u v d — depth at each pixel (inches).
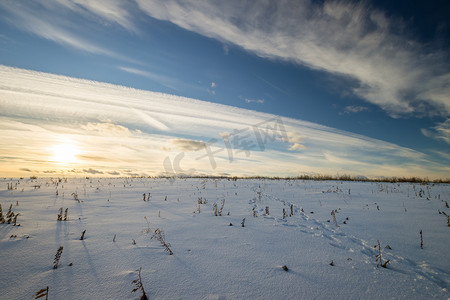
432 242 151.3
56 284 92.1
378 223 198.2
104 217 202.5
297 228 183.6
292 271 109.8
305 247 141.9
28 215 197.0
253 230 175.5
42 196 297.4
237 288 93.3
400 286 99.3
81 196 310.0
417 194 364.8
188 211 239.3
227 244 143.0
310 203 295.9
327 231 176.1
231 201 307.6
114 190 382.0
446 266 118.3
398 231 175.0
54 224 173.2
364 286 98.7
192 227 178.9
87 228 167.2
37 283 92.5
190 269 107.9
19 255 116.7
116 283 93.8
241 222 199.5
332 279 103.6
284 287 95.5
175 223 189.5
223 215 225.1
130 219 198.1
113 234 155.3
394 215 226.8
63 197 295.3
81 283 93.2
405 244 148.6
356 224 195.6
